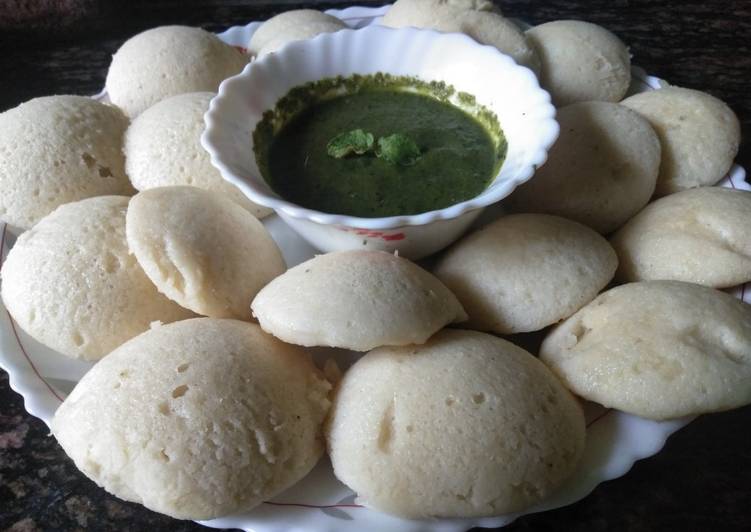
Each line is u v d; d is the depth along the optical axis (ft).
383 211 0.67
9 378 0.65
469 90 0.77
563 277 0.63
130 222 0.61
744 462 0.60
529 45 0.86
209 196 0.66
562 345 0.60
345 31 0.80
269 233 0.72
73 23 1.15
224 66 0.90
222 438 0.50
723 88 1.04
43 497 0.59
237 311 0.62
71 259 0.63
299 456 0.53
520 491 0.50
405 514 0.50
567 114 0.77
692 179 0.75
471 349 0.56
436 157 0.73
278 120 0.77
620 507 0.58
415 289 0.56
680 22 1.20
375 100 0.81
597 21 1.20
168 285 0.59
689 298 0.58
